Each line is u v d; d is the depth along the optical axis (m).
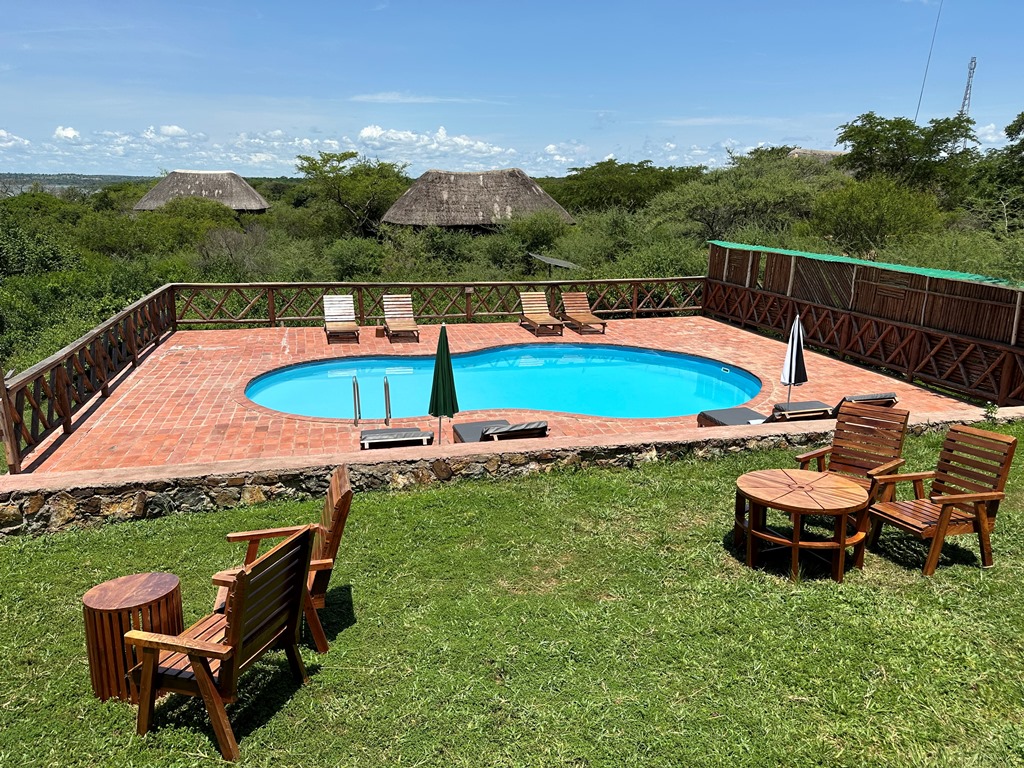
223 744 3.12
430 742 3.21
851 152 36.41
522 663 3.77
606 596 4.50
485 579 4.70
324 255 27.38
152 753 3.17
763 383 10.63
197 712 3.43
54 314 16.16
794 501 4.62
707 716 3.36
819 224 22.92
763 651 3.87
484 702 3.46
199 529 5.41
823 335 12.67
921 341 10.43
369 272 25.83
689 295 16.52
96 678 3.47
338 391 11.16
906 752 3.16
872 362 11.41
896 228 21.19
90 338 8.91
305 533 3.44
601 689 3.56
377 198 43.44
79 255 24.17
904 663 3.76
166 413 8.80
